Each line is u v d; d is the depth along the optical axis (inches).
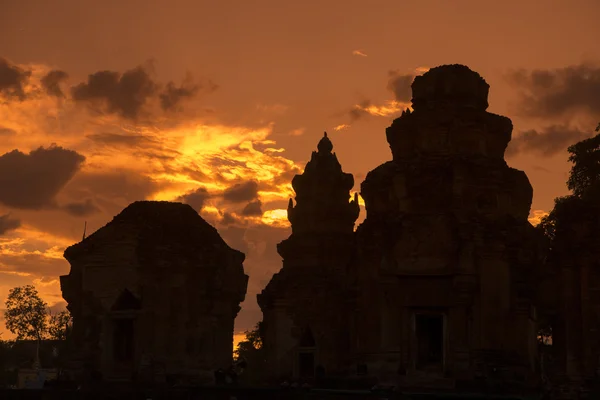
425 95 2437.3
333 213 2886.3
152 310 2600.9
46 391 2317.9
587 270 2210.9
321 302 2672.2
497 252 2209.6
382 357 2231.8
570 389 2130.9
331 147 3019.2
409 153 2422.5
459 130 2341.3
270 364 2699.3
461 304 2194.9
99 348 2603.3
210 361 2721.5
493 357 2151.8
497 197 2300.7
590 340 2214.6
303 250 2851.9
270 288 2839.6
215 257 2800.2
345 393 1932.8
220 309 2817.4
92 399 2281.0
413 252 2252.7
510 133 2463.1
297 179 2942.9
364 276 2301.9
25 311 5831.7
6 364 6038.4
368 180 2436.0
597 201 2265.0
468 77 2422.5
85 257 2677.2
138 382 2440.9
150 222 2679.6
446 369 2192.4
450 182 2278.5
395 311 2255.2
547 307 2269.9
